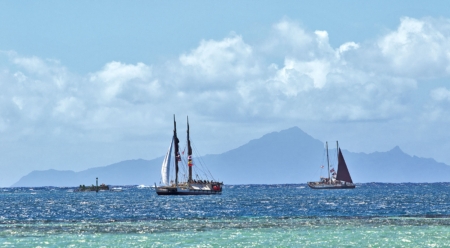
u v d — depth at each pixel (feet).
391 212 490.08
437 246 283.18
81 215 488.02
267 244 292.40
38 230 352.90
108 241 304.50
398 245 286.66
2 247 288.51
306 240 304.30
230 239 309.22
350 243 293.64
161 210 546.67
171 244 294.05
